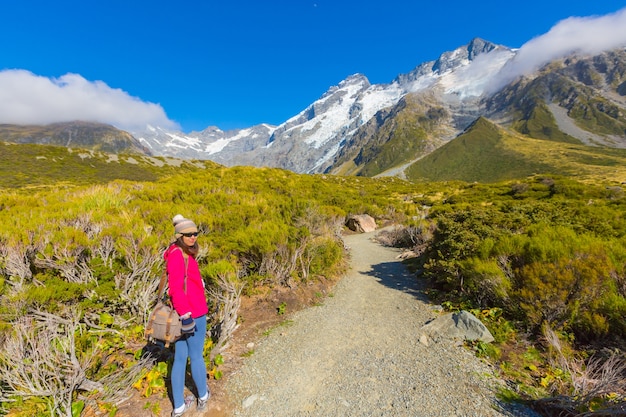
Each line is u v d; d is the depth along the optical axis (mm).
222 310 4723
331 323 5434
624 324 4043
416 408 3244
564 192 28953
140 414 3041
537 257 5613
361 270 9352
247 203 9609
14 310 3480
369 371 3953
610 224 9625
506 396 3365
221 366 3963
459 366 3971
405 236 13477
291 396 3488
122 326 4227
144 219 6617
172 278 2939
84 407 2982
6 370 2750
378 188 47344
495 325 4910
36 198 9195
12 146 63312
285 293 6340
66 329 3486
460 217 9086
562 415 3064
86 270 4496
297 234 7129
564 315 4508
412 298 6805
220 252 5930
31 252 4461
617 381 3166
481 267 5520
